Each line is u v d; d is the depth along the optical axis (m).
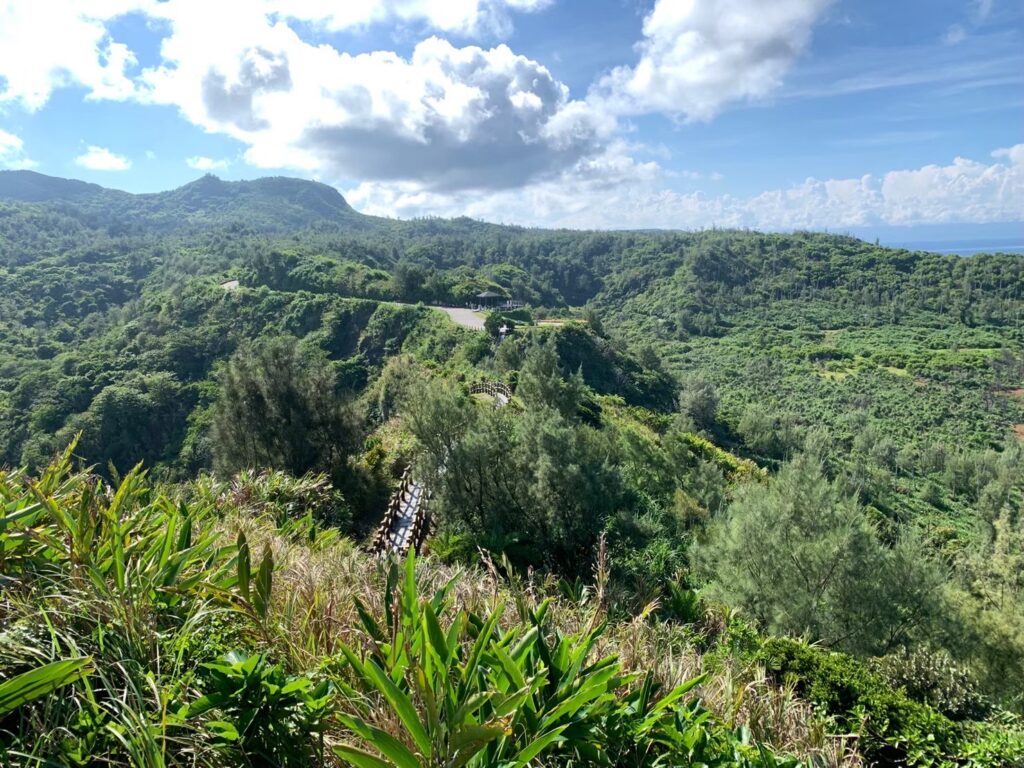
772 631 8.05
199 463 32.06
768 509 9.20
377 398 30.89
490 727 1.33
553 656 1.88
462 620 1.82
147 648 1.76
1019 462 48.59
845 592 8.29
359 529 11.16
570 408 19.80
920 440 63.69
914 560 8.48
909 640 8.20
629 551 8.89
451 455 9.62
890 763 3.97
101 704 1.47
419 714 1.52
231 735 1.45
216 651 1.89
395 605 2.08
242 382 14.66
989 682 8.09
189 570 2.39
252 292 64.81
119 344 58.06
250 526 4.40
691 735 1.81
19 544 1.98
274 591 2.52
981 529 34.34
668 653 3.04
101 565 2.01
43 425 39.91
